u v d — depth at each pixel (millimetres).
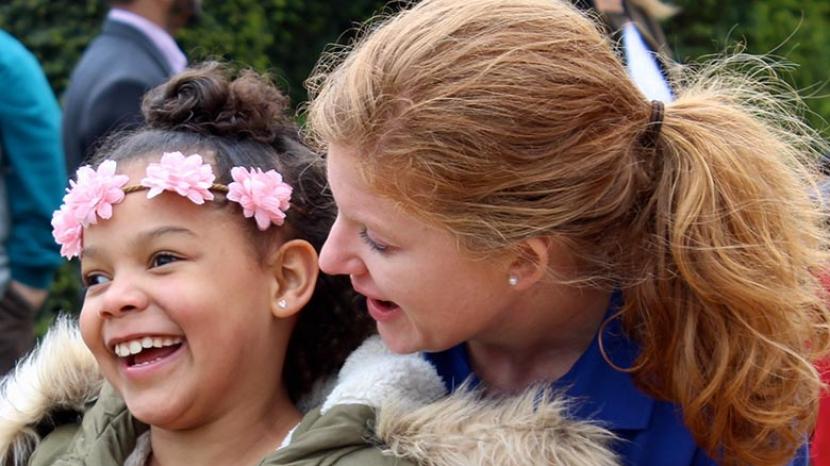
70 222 1921
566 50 1633
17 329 3910
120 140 2008
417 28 1646
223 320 1890
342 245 1707
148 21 3549
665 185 1697
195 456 1966
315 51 6738
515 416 1771
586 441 1756
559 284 1701
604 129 1635
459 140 1583
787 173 1787
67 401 2123
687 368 1725
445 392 1912
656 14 2891
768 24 7113
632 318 1762
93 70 3447
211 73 2035
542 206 1615
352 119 1621
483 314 1690
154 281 1869
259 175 1925
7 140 3816
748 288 1686
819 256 1820
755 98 1886
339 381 1949
